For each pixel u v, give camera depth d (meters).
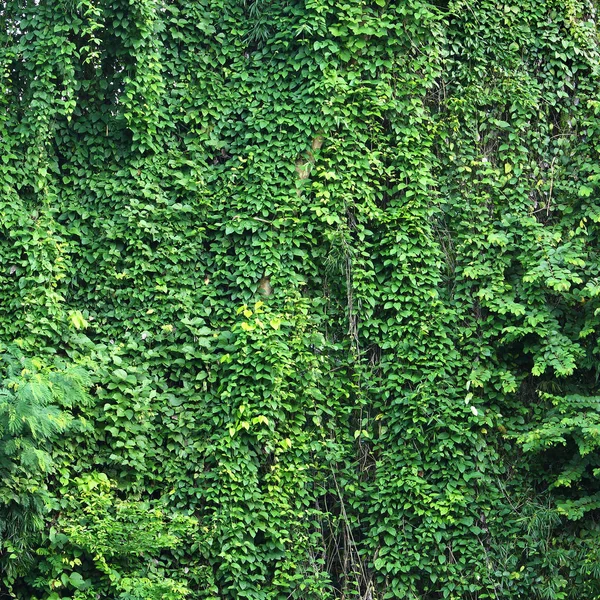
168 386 11.19
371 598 10.80
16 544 9.51
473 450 11.25
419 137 11.91
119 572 10.02
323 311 11.59
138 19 11.29
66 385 9.17
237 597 10.42
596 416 10.84
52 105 11.16
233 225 11.41
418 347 11.37
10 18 11.30
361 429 11.32
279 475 10.80
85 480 10.15
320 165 11.66
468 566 10.99
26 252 10.68
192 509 10.72
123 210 11.32
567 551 10.96
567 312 11.91
